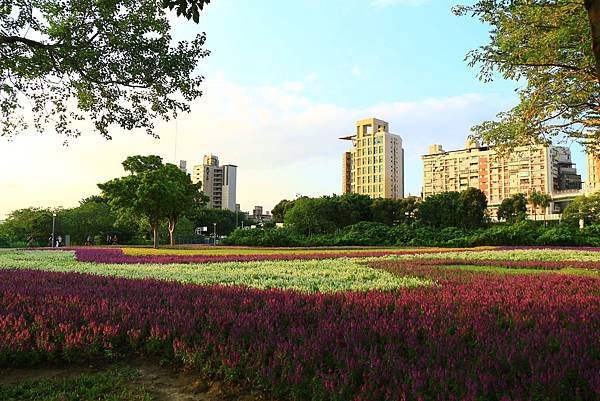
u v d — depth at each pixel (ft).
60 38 32.09
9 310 20.17
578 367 11.70
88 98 36.50
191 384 14.40
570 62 37.91
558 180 421.18
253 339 15.15
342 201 214.28
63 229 192.13
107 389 14.02
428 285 32.12
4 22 31.01
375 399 10.63
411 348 14.07
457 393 10.69
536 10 35.37
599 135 43.01
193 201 135.95
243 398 13.05
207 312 19.56
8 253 85.76
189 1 19.74
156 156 130.31
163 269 48.24
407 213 239.09
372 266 50.65
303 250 101.14
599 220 192.44
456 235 125.39
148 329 17.61
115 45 33.09
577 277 36.58
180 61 35.01
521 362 12.45
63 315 18.69
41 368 16.02
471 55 40.83
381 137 469.57
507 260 61.31
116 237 199.00
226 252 90.84
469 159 460.96
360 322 17.31
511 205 281.74
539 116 41.37
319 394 11.42
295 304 21.45
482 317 18.44
